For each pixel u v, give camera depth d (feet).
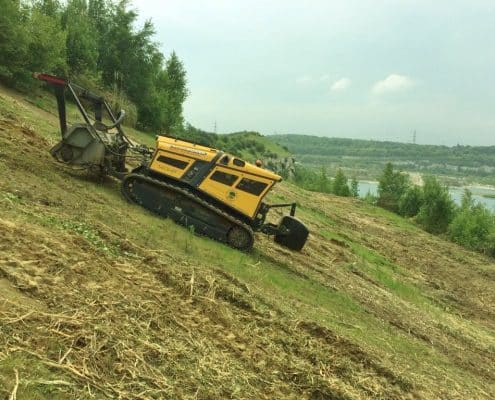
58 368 14.28
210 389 16.87
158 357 17.26
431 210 136.77
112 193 36.70
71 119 68.80
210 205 35.55
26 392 12.58
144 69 124.77
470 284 75.51
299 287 34.01
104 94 110.63
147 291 21.84
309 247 53.57
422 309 46.93
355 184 192.24
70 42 101.91
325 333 25.41
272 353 21.66
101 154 36.91
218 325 22.00
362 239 84.17
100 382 14.58
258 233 46.57
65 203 29.27
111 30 120.16
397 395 22.74
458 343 39.19
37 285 18.08
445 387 26.45
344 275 45.62
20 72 73.46
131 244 26.20
